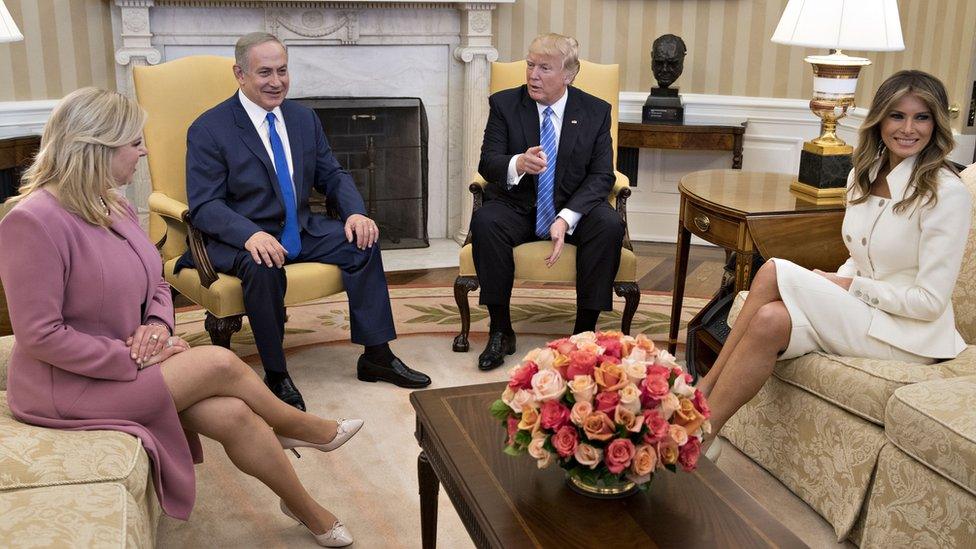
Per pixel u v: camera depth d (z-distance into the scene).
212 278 3.19
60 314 2.03
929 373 2.39
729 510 1.79
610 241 3.48
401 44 5.13
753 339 2.55
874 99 2.52
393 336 3.41
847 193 2.72
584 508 1.80
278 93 3.29
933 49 4.45
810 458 2.58
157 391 2.14
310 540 2.44
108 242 2.16
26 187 2.09
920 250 2.47
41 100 4.61
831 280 2.67
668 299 4.43
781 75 5.18
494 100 3.79
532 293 4.51
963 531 2.08
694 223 3.43
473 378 3.48
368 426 3.10
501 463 1.96
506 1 5.00
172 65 3.61
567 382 1.75
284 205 3.36
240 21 4.86
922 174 2.46
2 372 2.34
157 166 3.56
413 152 5.26
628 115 5.38
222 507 2.59
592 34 5.30
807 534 2.50
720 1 5.16
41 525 1.67
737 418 2.91
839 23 3.17
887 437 2.31
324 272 3.33
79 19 4.64
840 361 2.50
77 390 2.09
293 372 3.55
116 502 1.79
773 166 5.31
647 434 1.71
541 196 3.67
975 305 2.73
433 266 5.01
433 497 2.28
